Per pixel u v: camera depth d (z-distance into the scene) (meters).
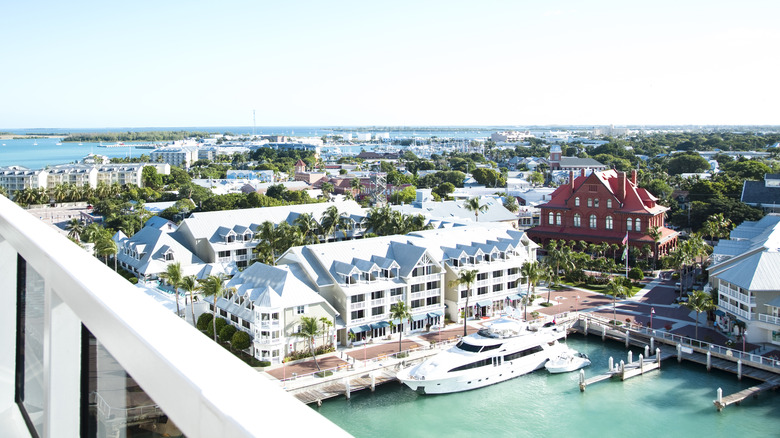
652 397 63.41
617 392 64.75
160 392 4.44
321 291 75.81
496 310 89.50
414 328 80.75
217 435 3.69
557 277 103.50
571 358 71.94
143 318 5.07
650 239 120.62
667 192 190.38
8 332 9.88
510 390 65.62
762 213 146.62
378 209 121.69
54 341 6.98
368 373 65.81
